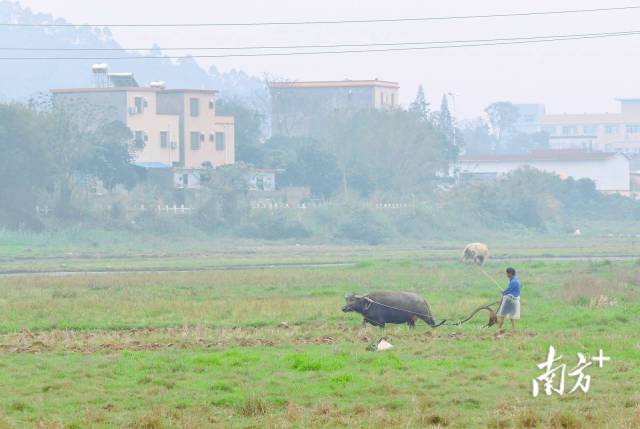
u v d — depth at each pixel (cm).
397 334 10456
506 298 10706
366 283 16725
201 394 7262
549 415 6588
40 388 7425
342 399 7162
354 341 9956
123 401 7050
